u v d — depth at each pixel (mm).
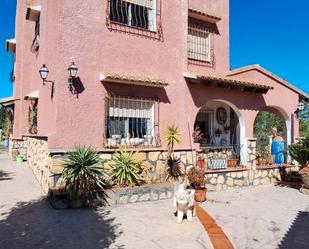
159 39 13109
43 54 13688
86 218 8648
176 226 8203
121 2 12648
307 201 11586
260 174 14820
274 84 16000
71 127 10836
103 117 11469
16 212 9023
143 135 12555
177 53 13328
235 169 13844
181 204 8430
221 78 13164
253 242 7262
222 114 17125
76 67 10711
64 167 9852
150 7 13336
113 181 10898
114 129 11891
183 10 13633
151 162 12070
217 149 15680
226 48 16312
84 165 9695
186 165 12844
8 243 6762
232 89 14453
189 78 13062
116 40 12109
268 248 6922
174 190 11281
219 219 9000
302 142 14383
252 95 15133
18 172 15711
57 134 10570
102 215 8984
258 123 26047
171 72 13219
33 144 16000
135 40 12539
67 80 10891
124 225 8156
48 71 12188
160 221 8586
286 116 16562
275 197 12188
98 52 11641
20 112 20797
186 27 13570
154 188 10883
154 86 12570
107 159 11258
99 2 11836
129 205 10148
